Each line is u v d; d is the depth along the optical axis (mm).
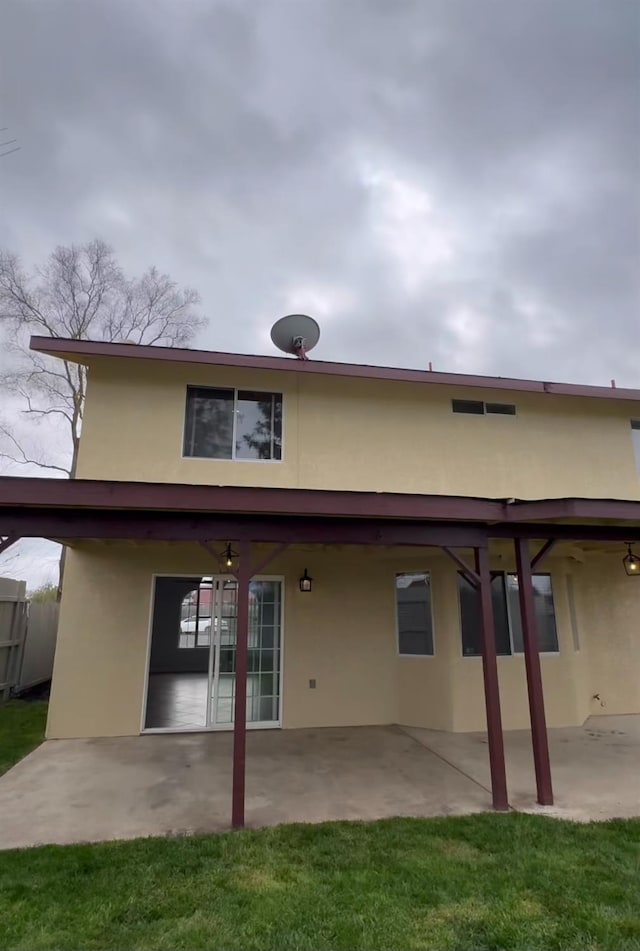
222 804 5289
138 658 8305
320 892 3570
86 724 8016
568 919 3244
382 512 5277
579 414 10188
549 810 5117
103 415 8336
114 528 5094
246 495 5047
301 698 8688
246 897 3508
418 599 9039
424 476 9172
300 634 8883
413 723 8672
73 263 16516
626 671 9820
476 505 5555
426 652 8789
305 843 4328
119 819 4922
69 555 8453
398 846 4266
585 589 10148
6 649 10805
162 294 17656
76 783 5934
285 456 8750
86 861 3996
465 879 3730
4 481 4703
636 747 7410
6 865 3941
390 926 3182
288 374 9055
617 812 5043
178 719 8711
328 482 8781
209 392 8812
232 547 8555
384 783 5914
